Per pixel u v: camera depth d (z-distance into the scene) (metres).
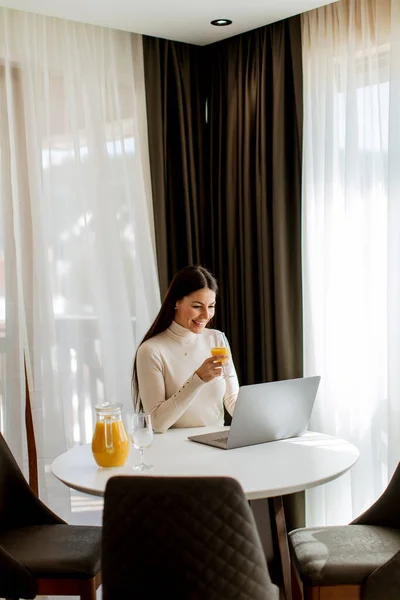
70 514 3.57
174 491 1.93
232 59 3.93
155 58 3.88
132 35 3.83
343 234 3.51
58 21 3.57
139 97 3.87
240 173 3.89
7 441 3.43
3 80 3.40
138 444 2.50
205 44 4.00
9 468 2.80
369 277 3.36
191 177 4.00
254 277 3.88
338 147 3.50
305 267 3.66
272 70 3.73
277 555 3.65
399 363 3.25
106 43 3.73
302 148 3.63
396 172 3.22
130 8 3.37
